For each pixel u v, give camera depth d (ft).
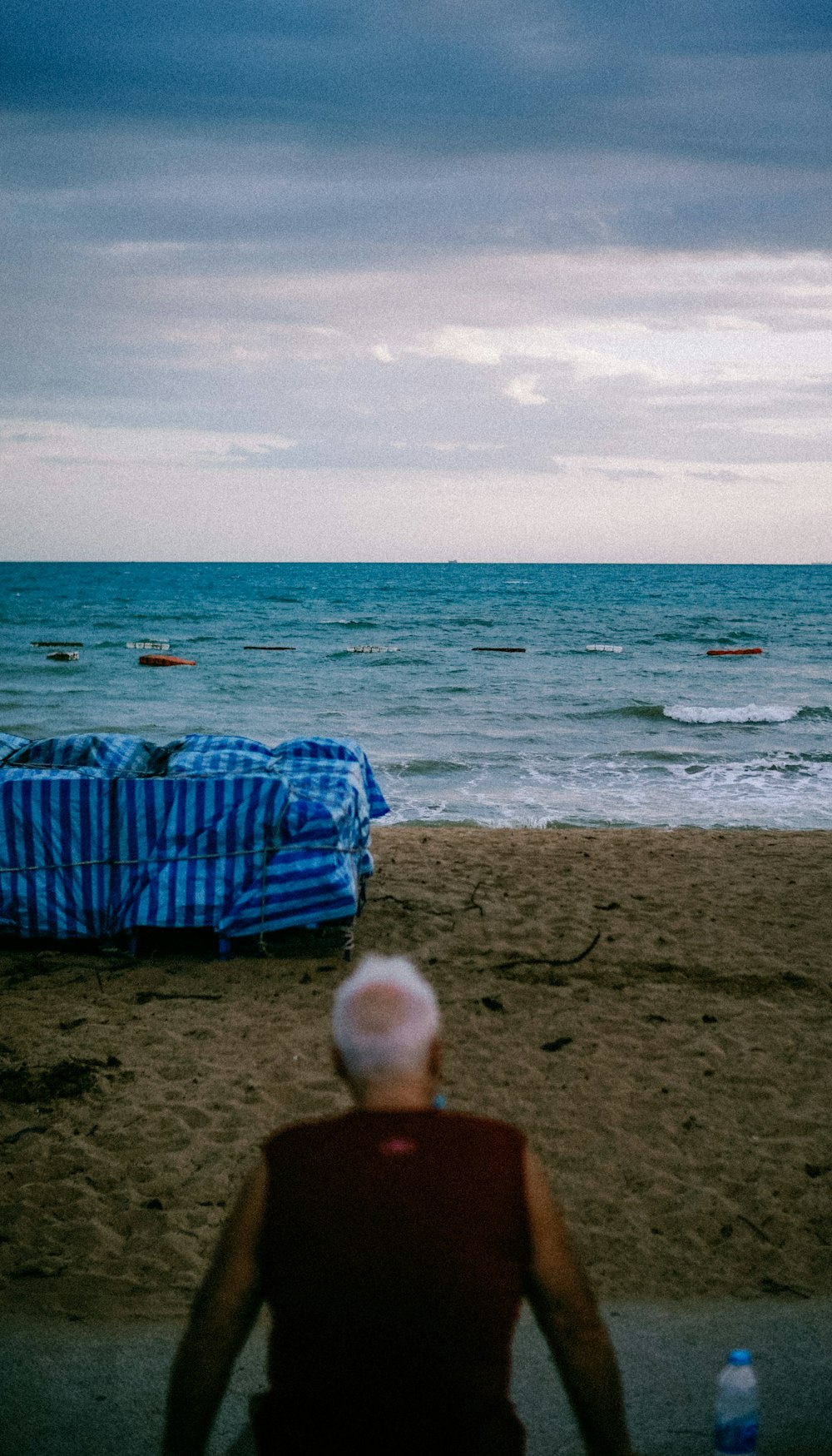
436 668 129.90
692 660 141.90
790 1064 21.40
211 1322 5.96
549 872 36.32
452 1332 5.70
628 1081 20.58
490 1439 5.77
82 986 25.00
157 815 26.63
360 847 29.73
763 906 32.27
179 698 98.99
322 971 26.04
